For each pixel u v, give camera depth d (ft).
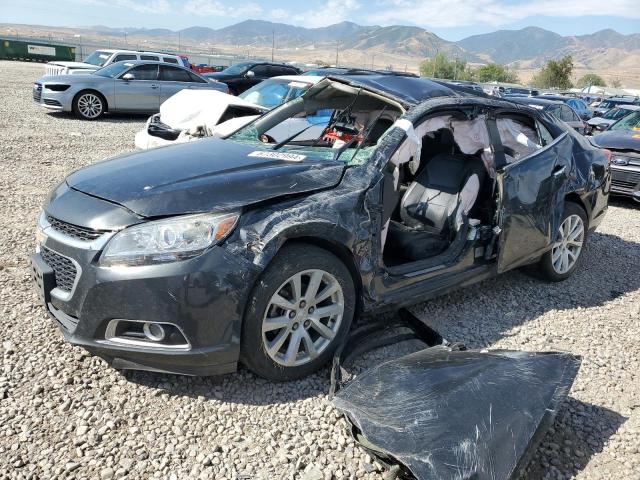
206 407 9.40
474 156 13.57
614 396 10.52
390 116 12.82
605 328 13.42
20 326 11.54
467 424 7.97
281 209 9.41
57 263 9.41
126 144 34.86
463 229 12.61
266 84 31.37
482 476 7.32
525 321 13.55
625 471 8.54
